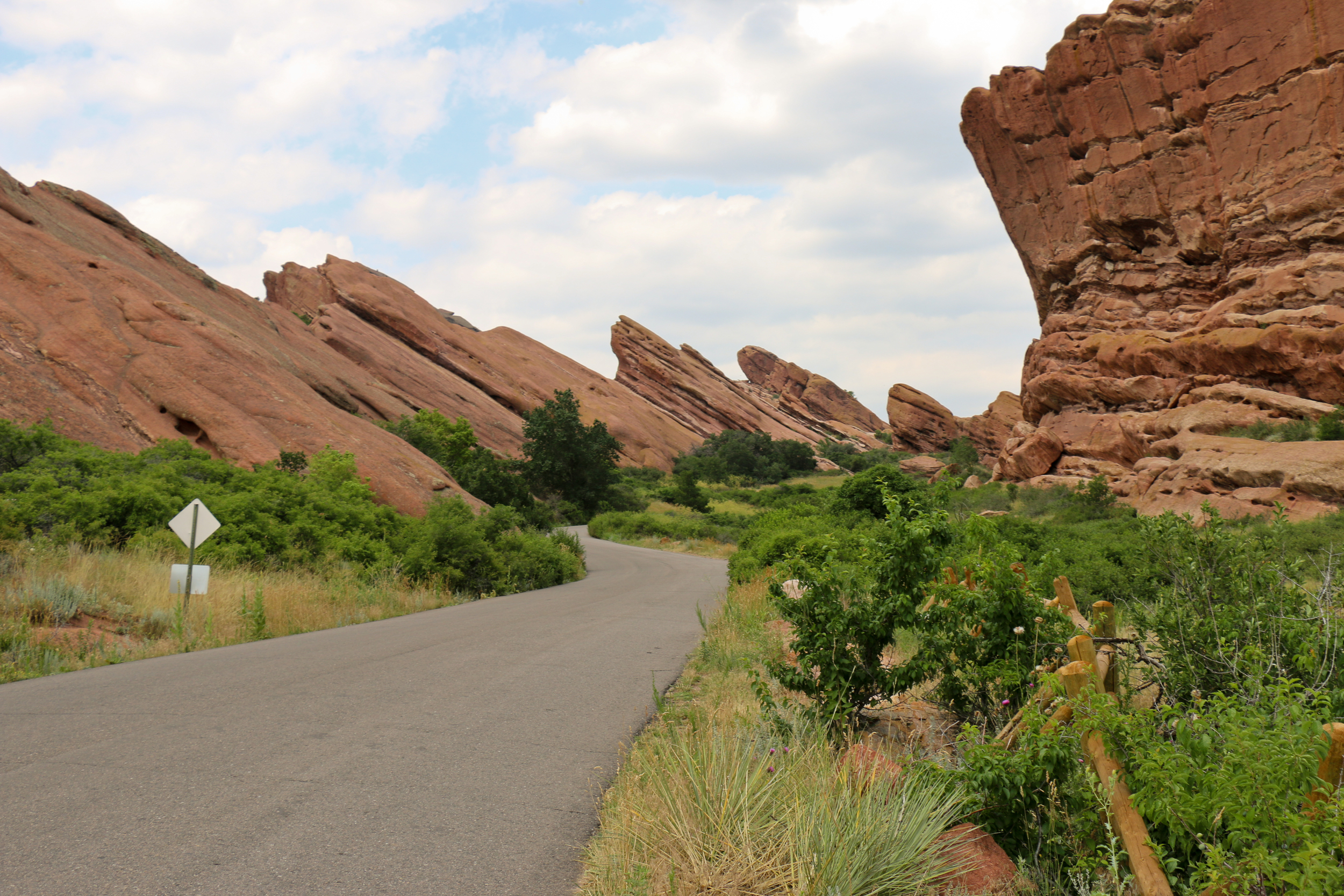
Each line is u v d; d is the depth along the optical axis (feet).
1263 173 169.27
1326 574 13.25
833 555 17.66
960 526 16.75
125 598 37.83
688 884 9.61
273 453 97.96
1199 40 179.52
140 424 95.86
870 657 16.28
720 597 56.03
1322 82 158.81
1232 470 113.70
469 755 16.62
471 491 192.24
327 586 51.88
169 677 24.85
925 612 16.01
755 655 27.86
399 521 79.30
